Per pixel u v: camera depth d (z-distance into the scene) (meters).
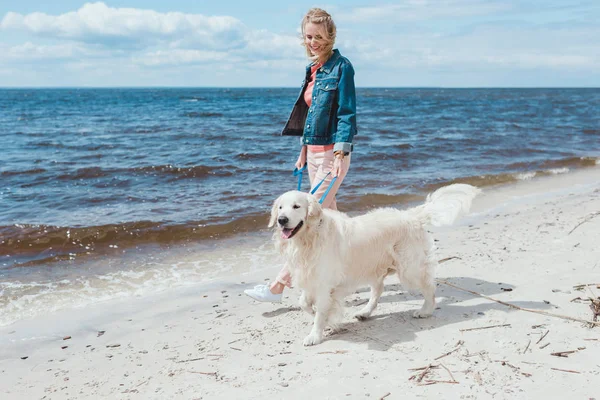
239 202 9.22
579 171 13.23
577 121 29.47
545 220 7.57
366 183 11.09
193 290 5.47
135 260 6.50
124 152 15.05
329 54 4.47
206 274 6.00
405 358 3.52
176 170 11.90
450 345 3.66
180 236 7.44
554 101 65.38
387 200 9.65
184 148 15.95
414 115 34.34
